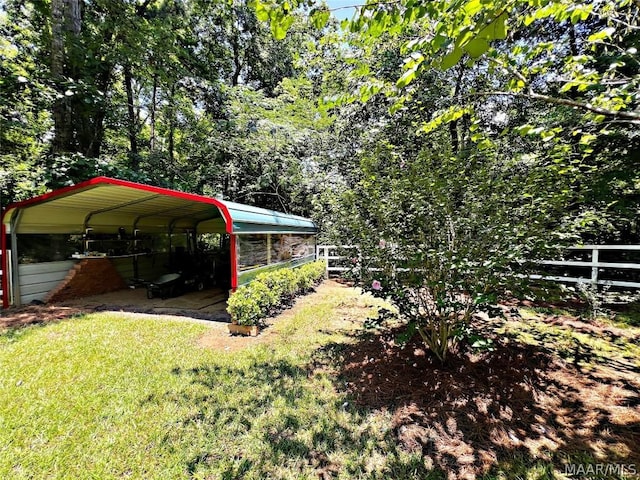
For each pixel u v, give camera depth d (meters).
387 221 3.54
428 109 7.95
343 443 2.46
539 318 5.36
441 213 3.31
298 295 7.61
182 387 3.26
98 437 2.52
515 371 3.49
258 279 5.83
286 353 4.13
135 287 9.08
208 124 13.37
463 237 3.33
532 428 2.59
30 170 7.71
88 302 7.22
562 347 4.13
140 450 2.38
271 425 2.67
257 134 13.09
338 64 8.18
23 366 3.71
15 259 6.59
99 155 11.84
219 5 13.70
